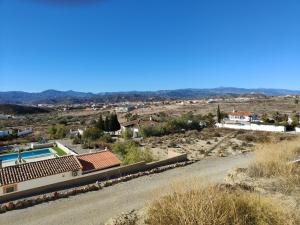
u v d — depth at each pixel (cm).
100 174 1730
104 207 1183
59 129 5681
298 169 1143
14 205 1245
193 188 708
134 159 2422
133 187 1470
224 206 653
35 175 1955
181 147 3512
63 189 1517
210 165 2002
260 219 638
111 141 4694
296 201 815
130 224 782
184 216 612
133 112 12500
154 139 4422
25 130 6562
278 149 1334
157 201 744
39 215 1145
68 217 1101
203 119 6562
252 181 1088
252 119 6875
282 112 8731
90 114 13550
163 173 1792
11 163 3416
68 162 2180
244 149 3058
